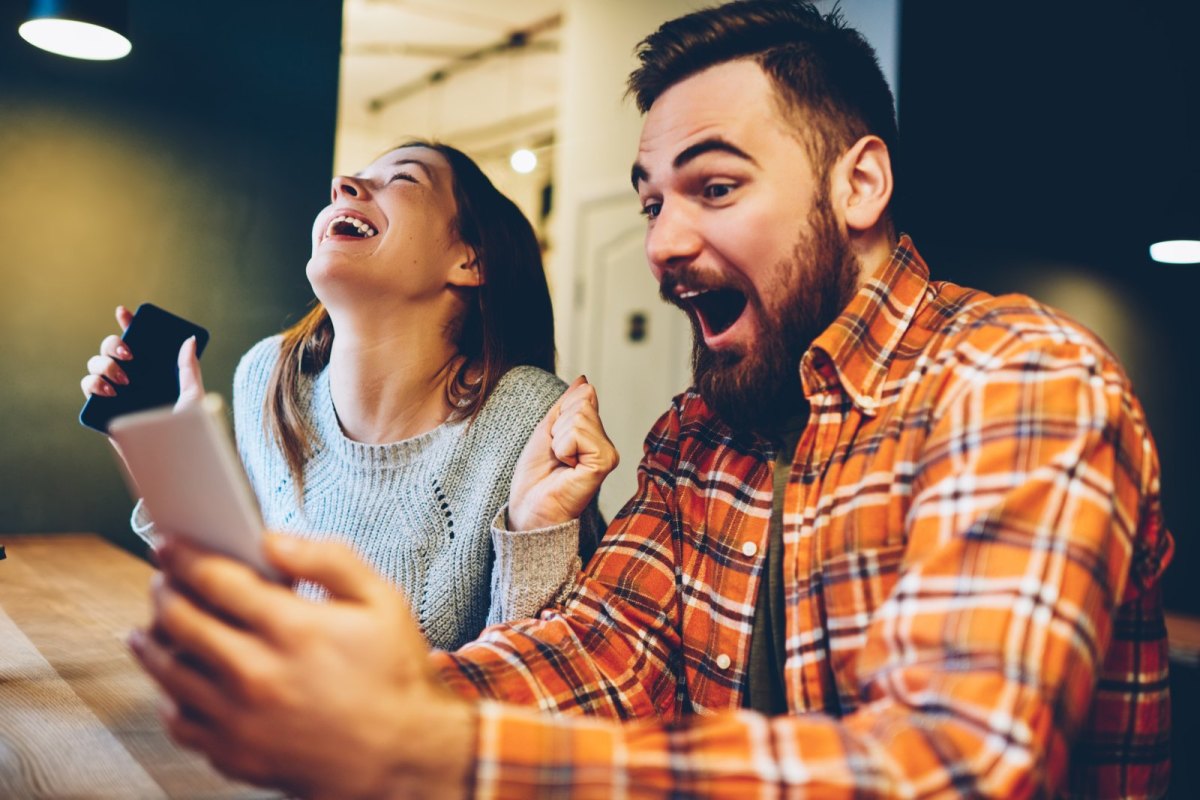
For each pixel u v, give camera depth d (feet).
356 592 1.42
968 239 8.86
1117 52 8.89
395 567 3.68
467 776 1.43
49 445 6.73
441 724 1.43
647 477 3.23
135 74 6.93
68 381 6.79
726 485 2.94
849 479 2.45
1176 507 12.50
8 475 6.62
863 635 2.29
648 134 2.72
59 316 6.74
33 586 4.87
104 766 2.31
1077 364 2.02
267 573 1.42
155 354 3.71
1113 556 1.85
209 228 7.20
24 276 6.64
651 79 2.75
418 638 1.49
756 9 2.64
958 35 8.38
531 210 15.89
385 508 3.75
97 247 6.84
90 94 6.80
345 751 1.37
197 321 7.16
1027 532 1.77
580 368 13.11
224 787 2.20
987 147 8.67
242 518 1.38
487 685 2.52
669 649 2.97
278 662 1.35
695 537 2.99
